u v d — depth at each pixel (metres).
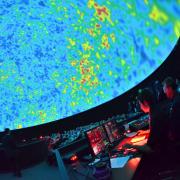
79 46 8.01
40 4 7.86
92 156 2.75
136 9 5.72
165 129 2.64
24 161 6.87
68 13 7.79
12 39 8.71
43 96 8.84
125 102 6.93
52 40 8.47
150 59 5.99
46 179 2.88
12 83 8.94
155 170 2.67
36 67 8.94
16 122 8.98
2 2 7.81
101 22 7.11
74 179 2.23
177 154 2.59
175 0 4.45
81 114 8.05
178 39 4.88
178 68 5.79
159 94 4.05
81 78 8.09
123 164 2.37
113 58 7.15
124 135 3.78
